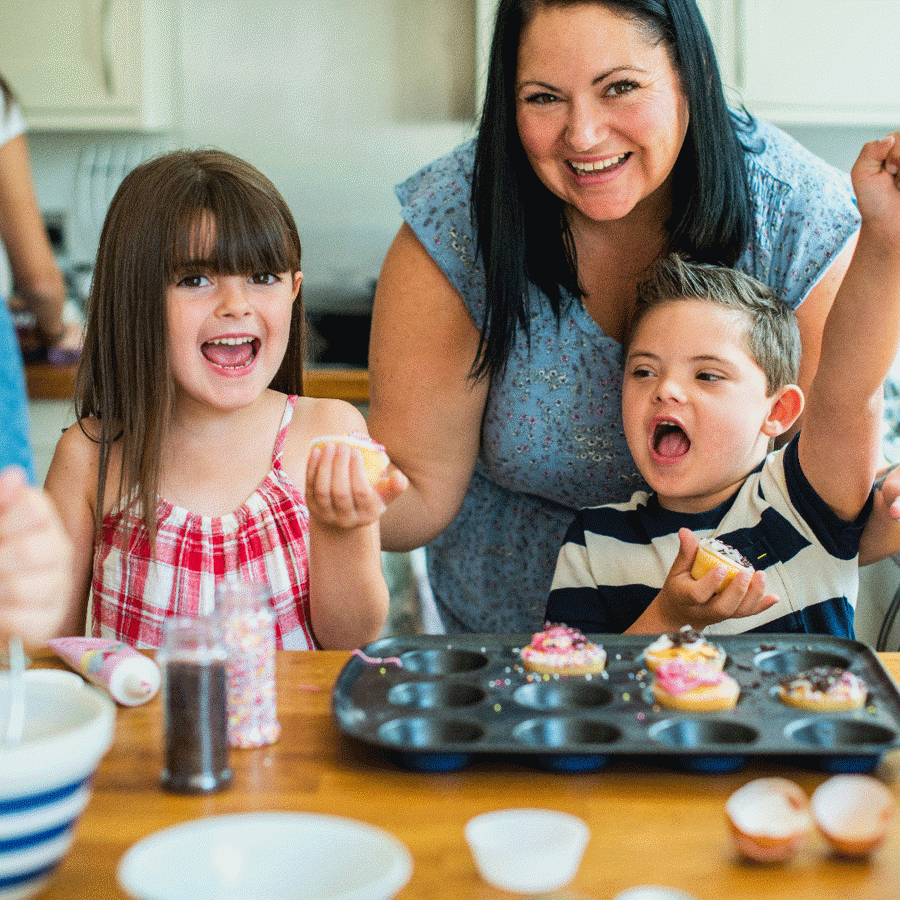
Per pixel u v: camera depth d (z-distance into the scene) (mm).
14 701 675
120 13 3445
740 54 3273
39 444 2947
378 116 3725
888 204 1073
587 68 1172
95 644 1006
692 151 1310
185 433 1346
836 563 1291
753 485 1367
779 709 906
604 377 1461
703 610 1178
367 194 3768
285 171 3770
